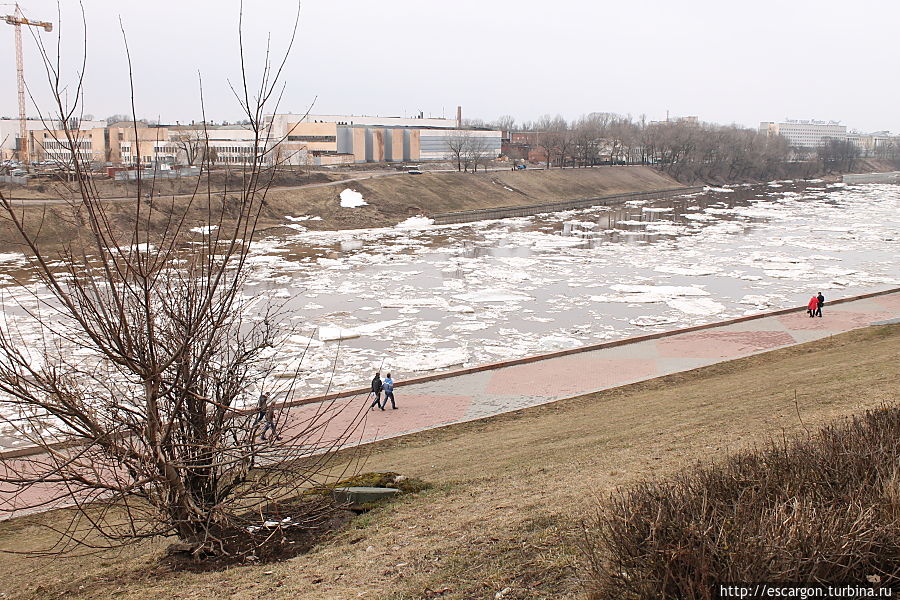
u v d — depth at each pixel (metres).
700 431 16.59
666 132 168.38
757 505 6.89
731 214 104.38
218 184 66.50
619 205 121.12
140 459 8.73
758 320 39.31
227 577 9.59
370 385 29.30
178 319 8.76
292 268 60.19
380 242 78.56
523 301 46.72
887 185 163.75
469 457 17.97
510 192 121.06
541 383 28.33
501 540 9.58
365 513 12.53
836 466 7.95
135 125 7.61
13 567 12.55
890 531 6.38
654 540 6.32
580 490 12.03
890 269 58.22
